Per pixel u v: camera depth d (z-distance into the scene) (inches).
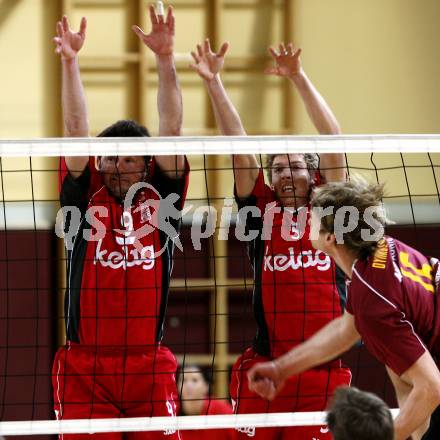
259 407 521.7
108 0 936.3
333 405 322.0
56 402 502.6
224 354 951.0
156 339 505.0
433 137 507.2
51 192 922.7
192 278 945.5
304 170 530.9
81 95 520.4
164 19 561.0
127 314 497.7
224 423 496.7
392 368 395.9
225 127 543.8
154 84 940.6
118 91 937.5
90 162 509.4
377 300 394.6
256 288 530.6
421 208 933.2
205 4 944.3
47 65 932.6
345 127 954.7
